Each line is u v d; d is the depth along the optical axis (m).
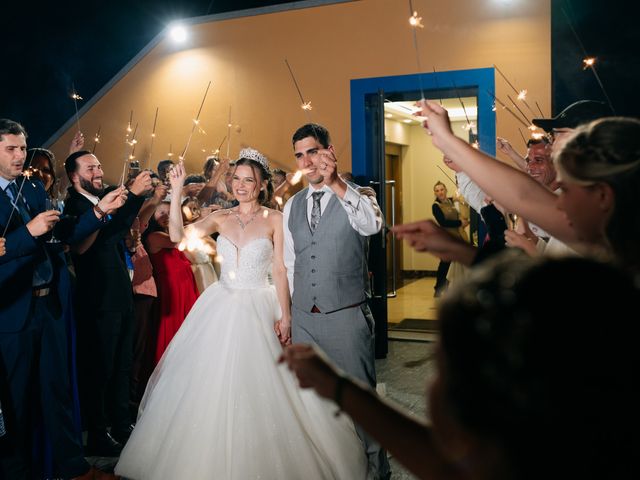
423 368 5.80
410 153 11.43
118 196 3.83
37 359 3.55
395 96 6.49
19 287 3.39
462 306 0.71
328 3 6.56
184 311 4.94
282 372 3.42
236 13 6.95
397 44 6.33
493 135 6.05
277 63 6.81
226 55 7.02
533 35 5.92
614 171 1.22
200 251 5.12
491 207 3.26
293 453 3.20
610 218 1.23
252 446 3.15
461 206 9.51
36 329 3.49
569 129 2.77
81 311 4.20
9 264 3.36
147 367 4.88
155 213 4.91
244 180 3.82
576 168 1.26
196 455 3.20
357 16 6.46
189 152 7.20
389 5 6.34
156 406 3.51
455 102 8.63
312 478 3.16
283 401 3.30
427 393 0.78
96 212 3.80
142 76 7.38
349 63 6.52
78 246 4.09
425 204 11.38
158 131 7.33
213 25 7.06
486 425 0.68
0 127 3.45
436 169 11.28
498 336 0.66
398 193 11.25
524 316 0.66
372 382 3.50
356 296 3.44
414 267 11.70
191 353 3.52
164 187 4.90
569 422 0.65
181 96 7.21
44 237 3.67
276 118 6.84
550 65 5.90
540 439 0.65
